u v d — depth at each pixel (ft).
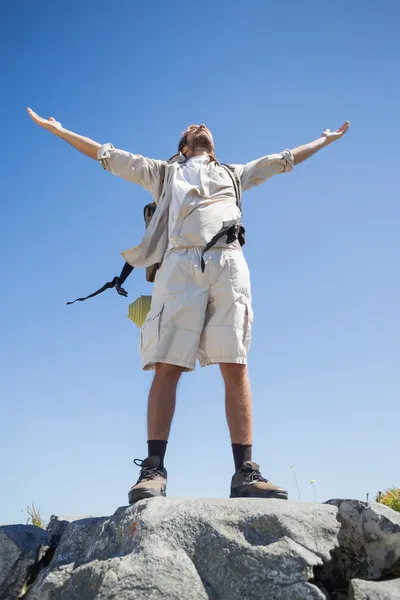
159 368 11.27
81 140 12.85
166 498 9.55
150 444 10.80
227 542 8.62
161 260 12.16
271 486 10.36
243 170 13.08
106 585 8.34
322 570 8.98
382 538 8.90
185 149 13.46
